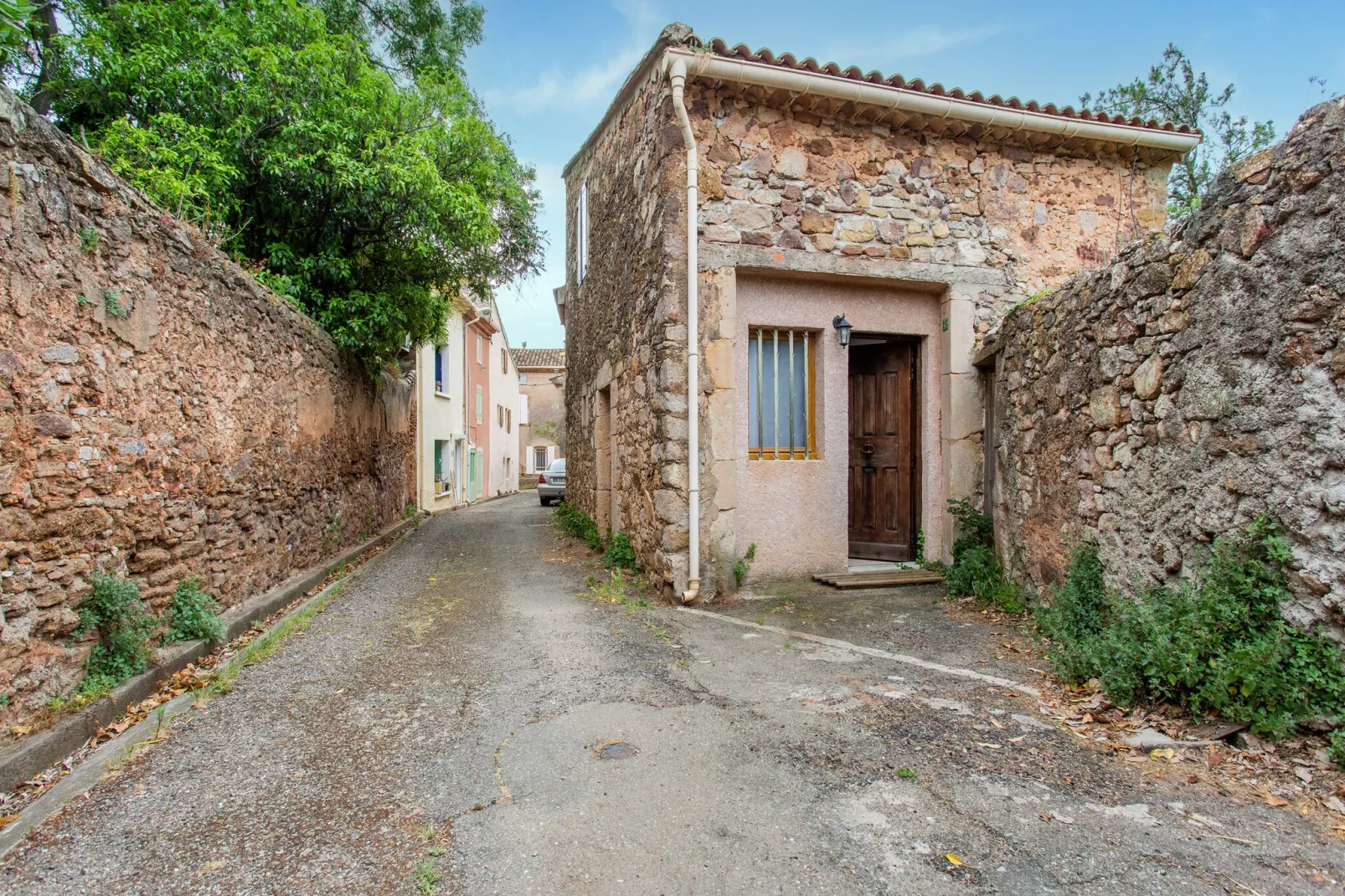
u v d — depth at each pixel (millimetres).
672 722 3324
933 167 6449
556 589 6613
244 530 5375
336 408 8172
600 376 9227
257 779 2809
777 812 2500
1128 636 3367
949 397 6508
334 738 3197
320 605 5836
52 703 3066
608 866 2195
